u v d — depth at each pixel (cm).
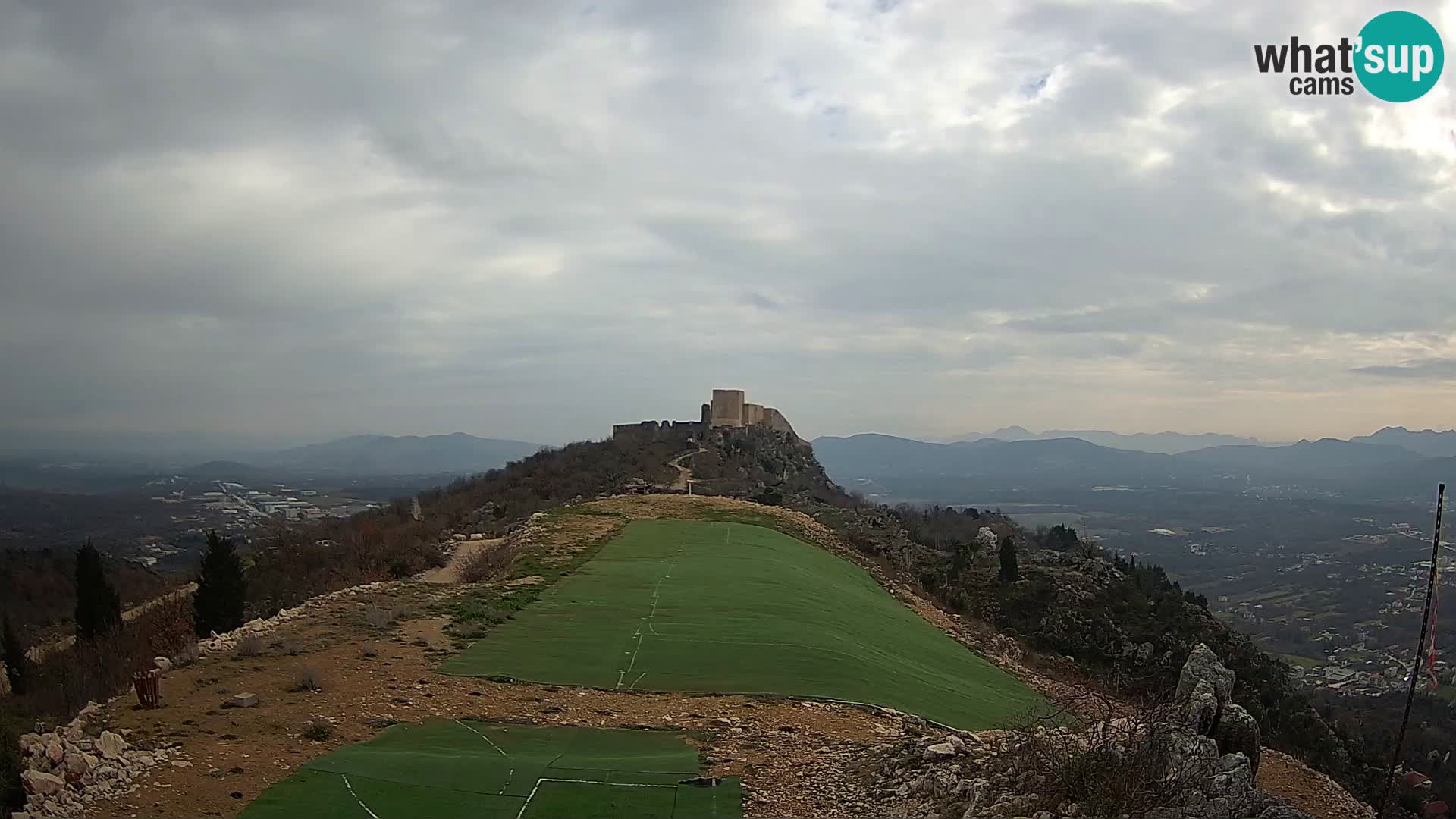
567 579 3466
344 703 1847
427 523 6712
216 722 1656
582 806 1367
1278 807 1248
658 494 6938
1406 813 3428
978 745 1650
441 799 1364
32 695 2448
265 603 4216
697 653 2459
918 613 4416
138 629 3700
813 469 11219
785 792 1476
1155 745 1305
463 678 2122
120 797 1302
